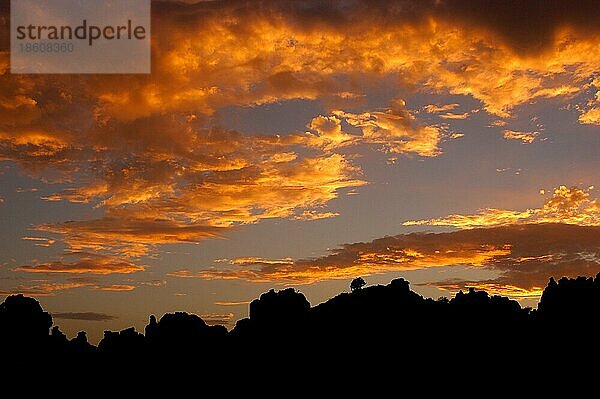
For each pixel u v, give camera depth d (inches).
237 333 5674.2
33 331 5187.0
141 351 5413.4
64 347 5246.1
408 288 5925.2
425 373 4970.5
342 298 5905.5
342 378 4975.4
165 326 5605.3
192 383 5039.4
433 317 5585.6
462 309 5649.6
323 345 5369.1
